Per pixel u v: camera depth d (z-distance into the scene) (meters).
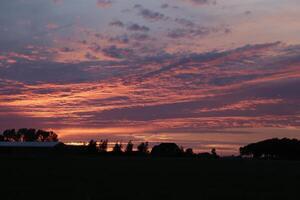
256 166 65.56
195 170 52.53
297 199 25.03
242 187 31.58
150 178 39.00
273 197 25.86
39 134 148.12
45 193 25.55
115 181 35.03
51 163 64.81
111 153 129.50
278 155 127.44
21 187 29.16
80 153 123.69
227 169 55.66
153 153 131.25
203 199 24.27
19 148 115.12
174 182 34.81
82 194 24.56
